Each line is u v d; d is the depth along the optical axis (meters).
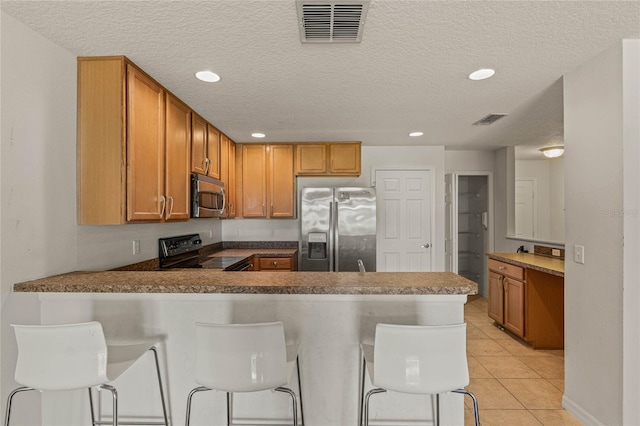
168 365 1.83
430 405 1.82
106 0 1.46
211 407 1.84
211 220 4.20
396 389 1.34
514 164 4.73
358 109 2.93
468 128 3.61
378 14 1.54
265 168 4.23
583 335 2.11
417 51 1.90
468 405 2.37
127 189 1.99
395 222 4.58
